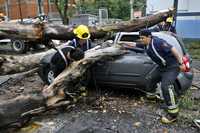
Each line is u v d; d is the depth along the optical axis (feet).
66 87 17.72
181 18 44.68
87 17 73.56
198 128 14.98
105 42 22.89
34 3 100.58
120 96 20.11
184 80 17.87
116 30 26.14
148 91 19.04
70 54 18.74
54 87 16.90
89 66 19.26
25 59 22.39
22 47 41.75
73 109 17.89
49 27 22.84
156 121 15.97
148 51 15.90
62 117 16.78
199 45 42.04
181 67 15.62
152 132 14.69
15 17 102.06
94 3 108.99
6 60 21.38
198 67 30.19
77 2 101.86
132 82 19.08
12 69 21.66
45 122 16.12
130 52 20.62
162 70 15.98
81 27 20.04
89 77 20.38
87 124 15.71
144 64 18.61
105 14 86.74
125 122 15.92
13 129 15.14
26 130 15.21
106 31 25.61
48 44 24.34
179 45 18.28
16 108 14.93
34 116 16.15
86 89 20.77
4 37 22.21
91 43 22.40
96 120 16.24
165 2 45.83
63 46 20.75
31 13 100.27
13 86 23.15
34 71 22.56
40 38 22.80
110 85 20.10
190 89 21.56
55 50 22.57
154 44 15.37
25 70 22.43
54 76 20.30
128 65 19.08
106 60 19.70
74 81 18.74
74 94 18.98
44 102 16.14
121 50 20.13
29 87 22.52
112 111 17.46
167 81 15.49
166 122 15.58
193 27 43.96
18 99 15.29
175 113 15.55
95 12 101.30
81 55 18.57
